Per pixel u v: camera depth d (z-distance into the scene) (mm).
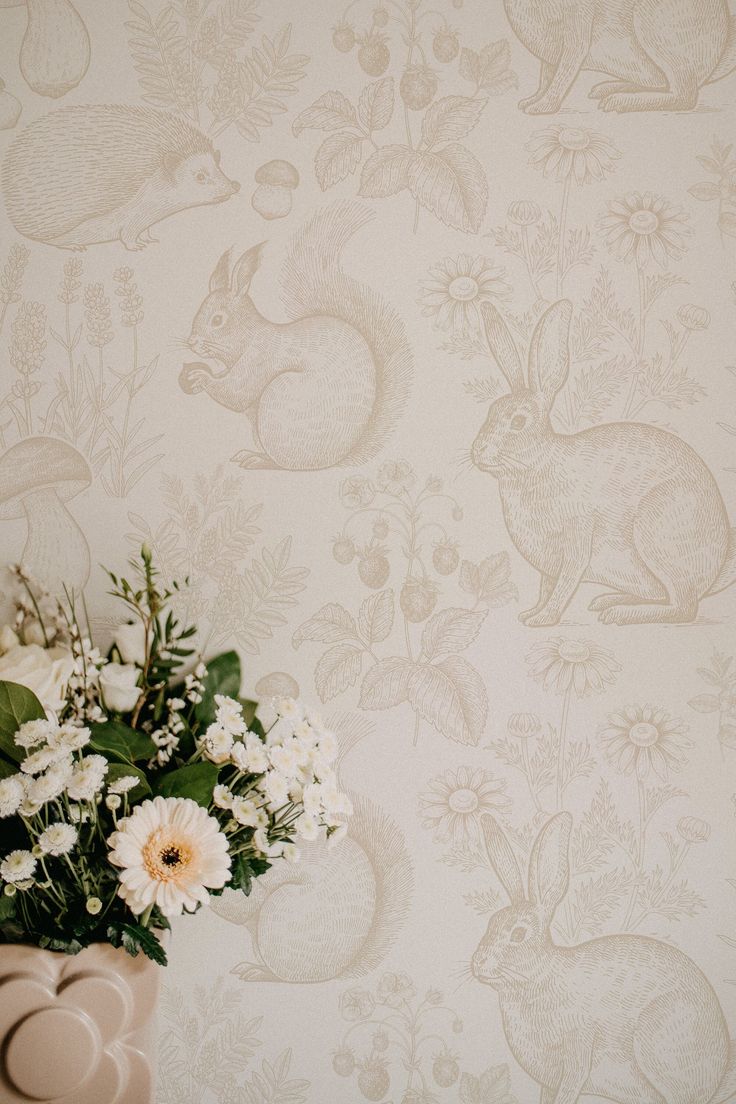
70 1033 850
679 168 1222
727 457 1204
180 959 1142
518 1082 1159
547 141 1215
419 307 1194
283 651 1164
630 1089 1161
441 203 1202
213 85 1190
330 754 959
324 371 1184
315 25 1202
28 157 1169
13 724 886
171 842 850
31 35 1176
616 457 1198
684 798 1183
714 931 1176
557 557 1190
